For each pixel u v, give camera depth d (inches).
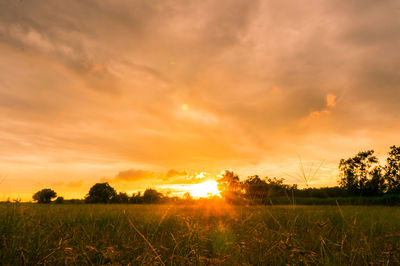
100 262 71.3
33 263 68.6
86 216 183.6
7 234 98.2
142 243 101.7
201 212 176.2
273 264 81.0
